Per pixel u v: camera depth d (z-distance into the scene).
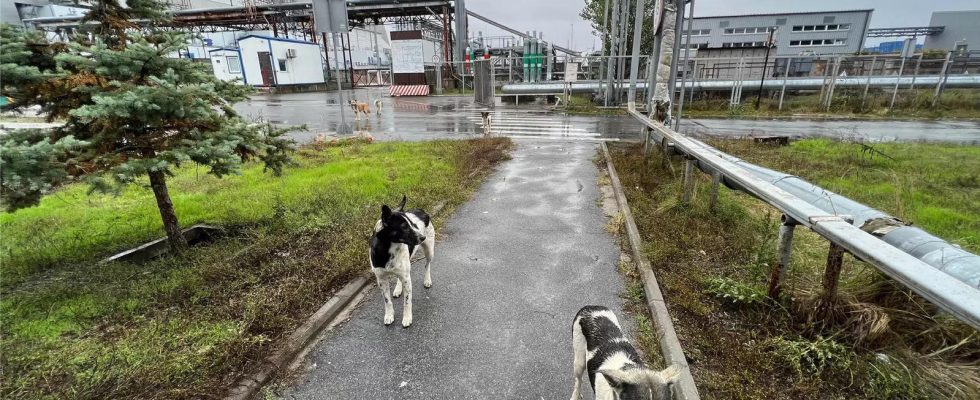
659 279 4.32
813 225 2.87
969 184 7.99
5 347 3.25
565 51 34.75
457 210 6.88
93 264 4.63
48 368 3.06
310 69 37.66
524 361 3.29
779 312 3.58
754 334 3.39
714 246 5.03
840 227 2.71
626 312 3.91
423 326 3.78
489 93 24.62
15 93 3.78
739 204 6.59
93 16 4.39
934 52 25.84
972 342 3.08
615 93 22.08
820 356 2.95
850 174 8.29
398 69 31.67
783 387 2.88
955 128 16.02
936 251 2.79
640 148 11.16
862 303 3.34
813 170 8.70
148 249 5.09
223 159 4.40
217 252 4.99
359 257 4.82
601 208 6.84
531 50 26.11
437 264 5.02
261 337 3.38
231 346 3.28
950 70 22.17
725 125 16.73
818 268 4.29
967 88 20.92
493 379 3.10
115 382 2.91
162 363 3.09
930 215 6.07
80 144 3.35
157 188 4.76
